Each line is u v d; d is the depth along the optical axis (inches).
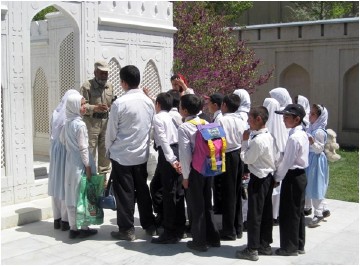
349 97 578.6
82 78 284.7
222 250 211.3
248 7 646.5
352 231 242.7
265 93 625.9
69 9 274.7
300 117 200.4
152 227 230.4
